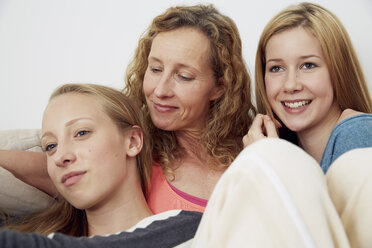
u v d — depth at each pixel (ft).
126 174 3.56
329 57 4.18
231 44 4.37
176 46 3.93
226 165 4.23
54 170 3.33
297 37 4.16
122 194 3.51
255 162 2.21
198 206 3.79
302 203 2.08
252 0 6.40
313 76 4.16
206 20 4.14
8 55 7.41
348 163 2.54
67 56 7.21
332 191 2.56
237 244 2.09
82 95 3.56
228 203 2.18
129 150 3.60
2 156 3.88
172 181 4.01
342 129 3.99
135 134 3.70
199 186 4.01
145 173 3.89
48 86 7.34
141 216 3.57
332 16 4.33
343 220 2.45
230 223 2.15
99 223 3.50
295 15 4.26
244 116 4.72
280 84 4.28
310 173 2.22
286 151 2.29
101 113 3.50
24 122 7.47
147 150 3.96
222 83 4.37
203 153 4.38
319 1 6.19
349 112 4.25
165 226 3.19
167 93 3.95
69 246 2.68
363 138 3.86
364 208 2.38
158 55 3.98
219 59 4.19
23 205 3.76
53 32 7.24
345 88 4.34
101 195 3.31
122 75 6.98
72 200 3.33
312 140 4.51
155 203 3.86
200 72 4.05
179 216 3.34
